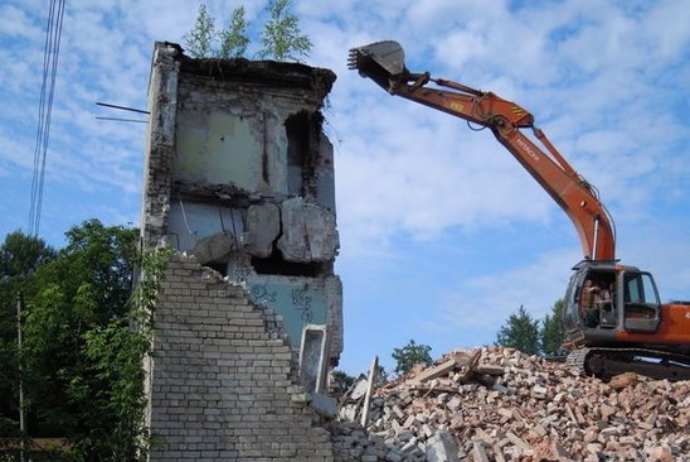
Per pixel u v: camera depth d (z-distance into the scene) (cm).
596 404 1515
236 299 1044
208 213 1667
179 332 1014
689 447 1380
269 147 1739
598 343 1852
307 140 1819
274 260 1716
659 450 1317
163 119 1633
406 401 1473
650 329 1814
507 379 1584
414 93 2047
